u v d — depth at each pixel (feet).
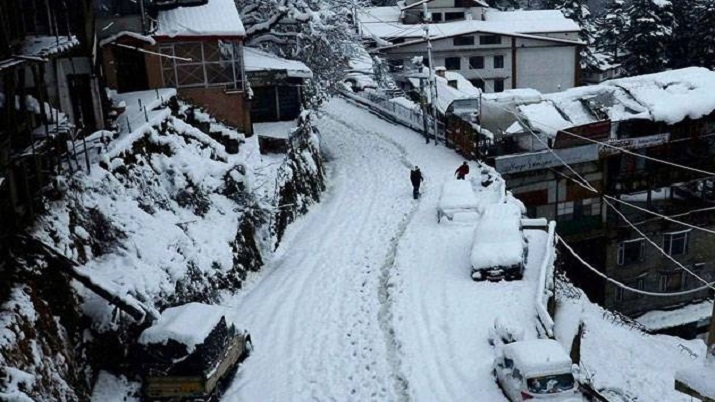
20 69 55.88
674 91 126.82
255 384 60.44
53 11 71.67
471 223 94.63
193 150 89.81
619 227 125.59
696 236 130.00
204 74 106.32
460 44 208.23
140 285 60.95
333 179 127.44
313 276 82.94
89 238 62.34
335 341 67.36
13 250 53.11
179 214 78.79
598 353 84.12
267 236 91.09
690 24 213.05
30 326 49.85
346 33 155.94
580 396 53.21
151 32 100.78
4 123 57.41
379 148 143.64
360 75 198.90
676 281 131.44
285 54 143.02
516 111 123.54
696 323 128.16
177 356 54.70
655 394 78.38
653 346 95.96
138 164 77.20
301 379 61.00
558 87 197.06
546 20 217.15
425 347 64.54
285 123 127.34
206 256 75.82
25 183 54.24
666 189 130.52
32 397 45.70
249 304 76.43
